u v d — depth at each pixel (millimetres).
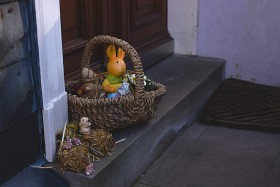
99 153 2641
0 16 2270
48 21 2533
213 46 4652
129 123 2887
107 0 3602
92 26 3502
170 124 3447
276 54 4461
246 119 3891
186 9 4609
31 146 2578
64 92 2752
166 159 3299
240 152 3445
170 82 3982
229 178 3076
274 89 4430
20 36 2412
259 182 3031
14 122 2428
